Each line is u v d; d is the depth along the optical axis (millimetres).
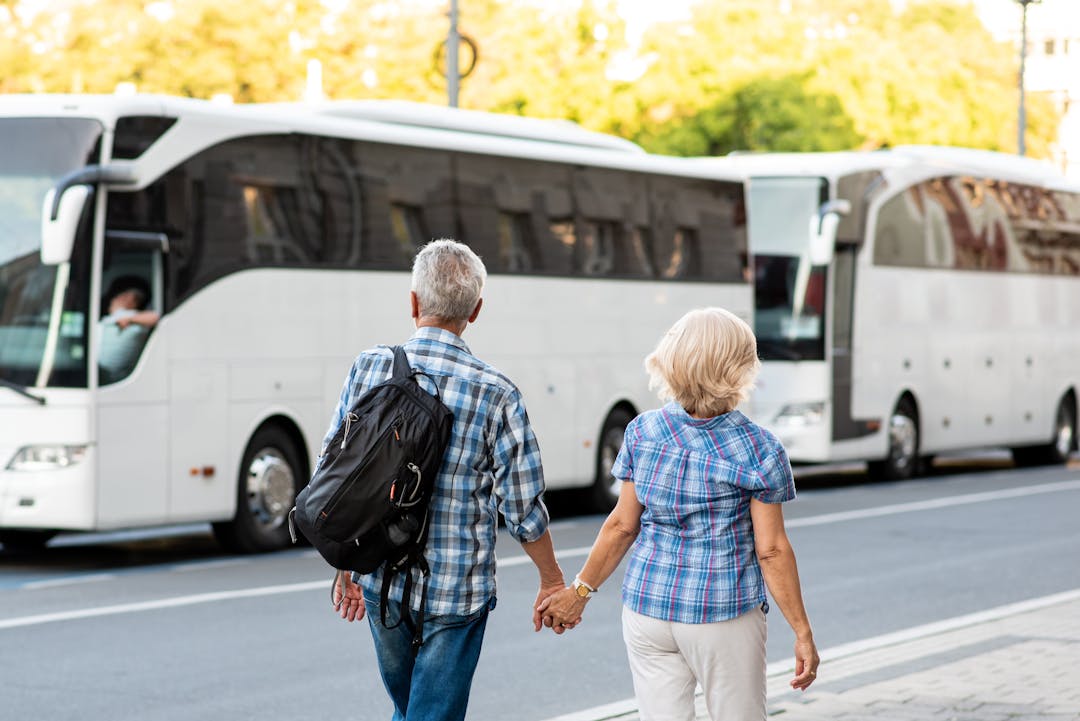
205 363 16203
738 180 23984
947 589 14461
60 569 15719
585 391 21109
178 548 17703
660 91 48969
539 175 20516
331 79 44875
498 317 19812
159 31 43062
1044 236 32188
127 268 15523
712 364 5402
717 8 50281
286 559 16547
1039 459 33125
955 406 29188
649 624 5430
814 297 25625
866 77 51031
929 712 8633
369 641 11602
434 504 5488
